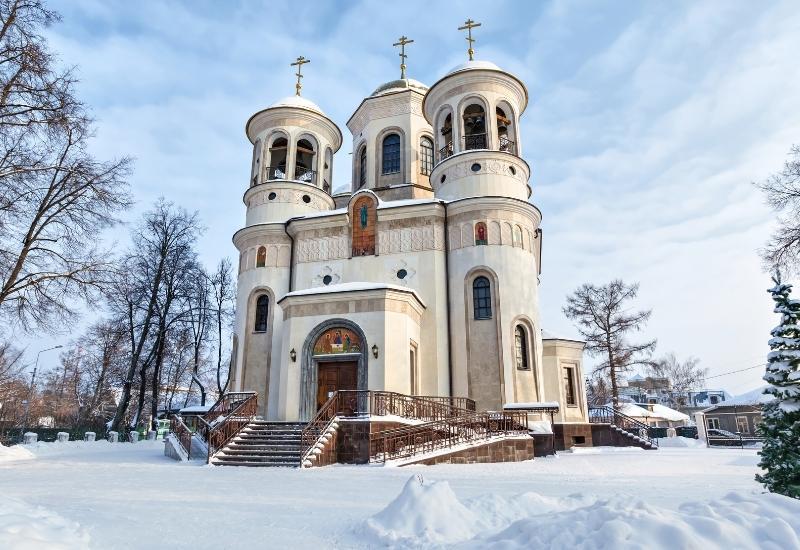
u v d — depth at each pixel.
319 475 12.16
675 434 34.12
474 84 24.88
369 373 18.48
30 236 18.92
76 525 5.79
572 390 26.98
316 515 7.09
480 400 20.42
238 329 24.28
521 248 22.45
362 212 24.08
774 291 8.17
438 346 21.34
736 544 3.97
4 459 17.09
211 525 6.45
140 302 32.56
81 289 19.48
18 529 4.83
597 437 26.59
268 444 15.99
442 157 25.36
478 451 16.31
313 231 24.72
